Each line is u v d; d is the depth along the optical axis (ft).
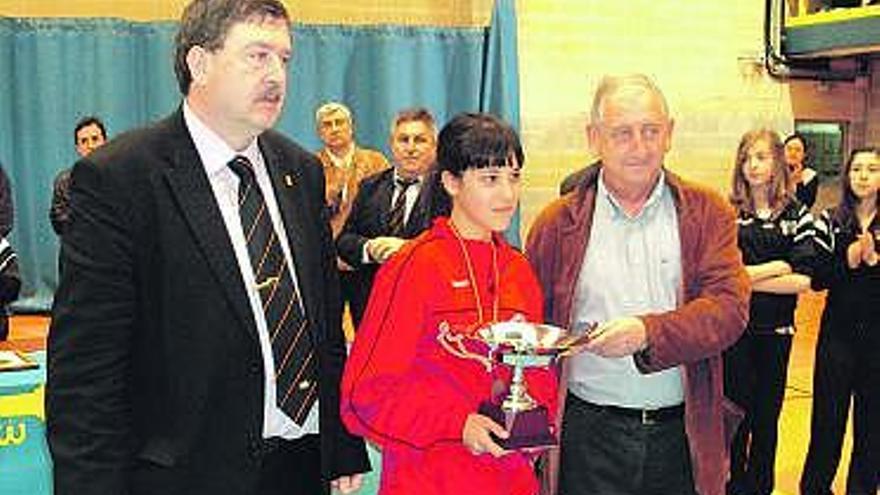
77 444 5.15
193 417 5.33
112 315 5.22
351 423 5.98
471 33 21.68
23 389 10.12
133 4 19.89
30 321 18.84
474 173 5.93
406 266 5.97
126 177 5.28
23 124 19.66
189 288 5.33
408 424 5.80
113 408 5.25
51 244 19.88
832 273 12.71
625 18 22.84
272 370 5.64
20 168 19.75
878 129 25.67
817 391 13.14
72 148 19.88
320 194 6.32
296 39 20.63
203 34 5.29
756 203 12.73
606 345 6.24
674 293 6.86
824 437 13.08
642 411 6.87
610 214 6.86
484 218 5.99
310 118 20.92
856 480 13.26
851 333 12.87
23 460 9.93
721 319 6.56
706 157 23.99
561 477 7.07
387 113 21.22
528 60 22.18
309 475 6.08
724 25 23.80
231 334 5.40
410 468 5.99
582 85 22.59
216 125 5.51
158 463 5.34
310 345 5.85
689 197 6.84
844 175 12.98
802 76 24.67
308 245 5.96
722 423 6.97
